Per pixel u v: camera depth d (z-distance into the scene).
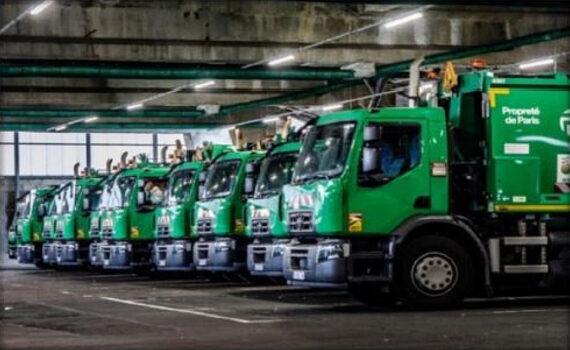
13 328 15.98
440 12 32.06
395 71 34.34
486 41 32.84
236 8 30.70
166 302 20.75
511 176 18.09
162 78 33.41
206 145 29.30
